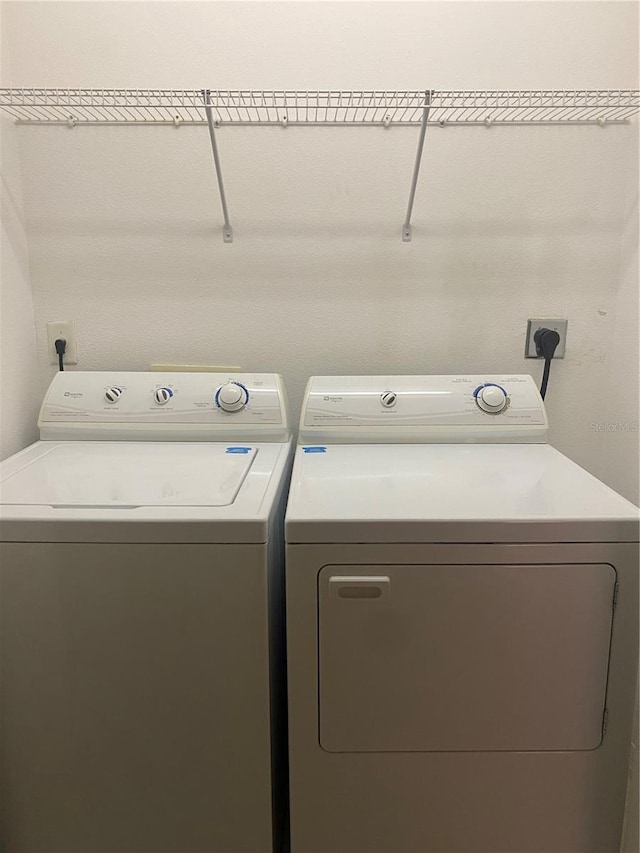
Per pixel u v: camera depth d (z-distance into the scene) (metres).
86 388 1.43
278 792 1.14
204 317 1.57
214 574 0.94
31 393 1.54
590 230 1.52
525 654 0.96
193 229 1.52
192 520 0.93
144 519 0.93
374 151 1.48
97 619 0.96
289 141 1.48
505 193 1.51
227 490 1.06
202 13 1.42
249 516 0.93
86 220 1.52
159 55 1.44
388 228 1.52
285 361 1.59
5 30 1.42
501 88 1.45
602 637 0.96
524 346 1.58
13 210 1.45
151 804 1.02
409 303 1.56
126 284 1.55
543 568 0.94
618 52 1.44
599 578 0.94
